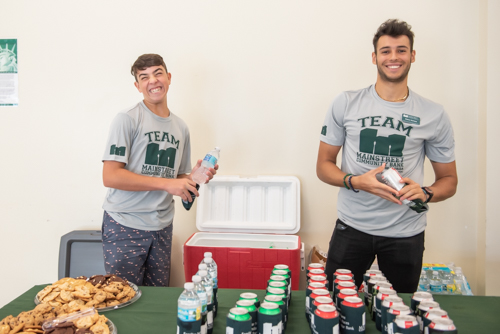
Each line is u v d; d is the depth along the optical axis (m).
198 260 2.41
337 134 2.05
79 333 1.12
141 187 1.94
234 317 1.06
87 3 2.85
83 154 2.89
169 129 2.14
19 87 2.90
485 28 2.58
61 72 2.88
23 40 2.88
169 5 2.83
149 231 2.06
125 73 2.86
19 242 2.94
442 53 2.69
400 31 1.82
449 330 1.01
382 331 1.17
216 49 2.82
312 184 2.82
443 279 2.49
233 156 2.86
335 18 2.74
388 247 1.96
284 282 1.35
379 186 1.70
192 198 2.02
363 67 2.74
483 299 1.47
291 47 2.78
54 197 2.91
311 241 2.84
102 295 1.39
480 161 2.67
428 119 1.90
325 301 1.16
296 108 2.80
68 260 2.65
